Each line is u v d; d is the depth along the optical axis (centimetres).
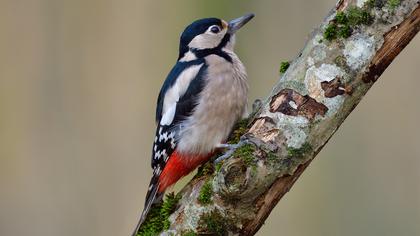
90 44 1387
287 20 1345
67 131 1365
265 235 1266
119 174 1321
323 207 1266
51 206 1326
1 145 1353
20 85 1387
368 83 632
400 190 1266
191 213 663
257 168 623
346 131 1295
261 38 1345
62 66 1391
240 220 643
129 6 1377
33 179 1345
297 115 636
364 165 1284
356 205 1268
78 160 1345
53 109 1377
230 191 620
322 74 634
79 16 1395
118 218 1299
